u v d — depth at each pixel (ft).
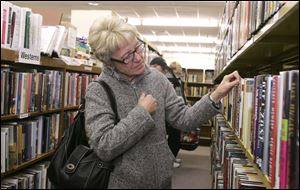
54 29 7.72
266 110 2.79
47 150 8.15
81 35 10.44
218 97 3.94
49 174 4.04
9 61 6.49
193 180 14.33
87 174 3.76
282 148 2.21
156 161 3.86
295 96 2.00
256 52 4.89
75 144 4.10
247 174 4.31
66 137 4.16
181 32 30.58
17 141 6.68
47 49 7.34
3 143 6.11
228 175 5.52
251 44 3.88
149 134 3.85
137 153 3.75
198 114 3.96
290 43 3.52
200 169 16.39
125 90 3.92
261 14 3.29
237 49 5.61
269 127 2.68
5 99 6.10
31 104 7.14
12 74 6.33
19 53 6.11
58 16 9.25
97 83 3.92
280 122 2.30
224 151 6.46
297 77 1.99
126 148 3.61
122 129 3.51
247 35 4.34
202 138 24.44
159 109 4.01
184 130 4.18
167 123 4.41
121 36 3.68
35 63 6.78
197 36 32.32
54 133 8.55
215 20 25.32
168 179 4.02
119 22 3.79
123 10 23.73
